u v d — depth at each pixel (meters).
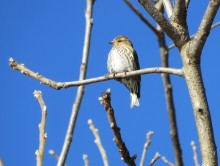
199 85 6.75
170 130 9.09
